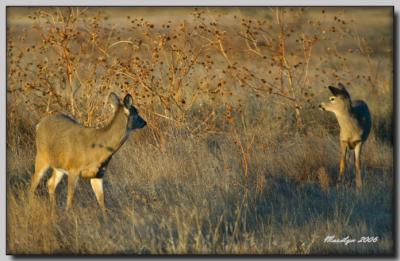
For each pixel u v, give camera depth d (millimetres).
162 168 36906
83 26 43500
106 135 31750
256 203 34688
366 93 53219
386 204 35281
